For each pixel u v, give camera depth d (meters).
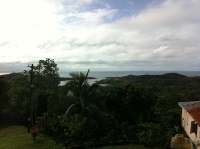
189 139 18.16
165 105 28.14
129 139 20.77
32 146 17.42
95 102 23.47
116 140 20.53
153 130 20.42
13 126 26.06
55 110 24.66
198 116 16.62
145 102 25.20
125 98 25.08
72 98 22.28
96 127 21.64
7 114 29.33
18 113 28.28
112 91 26.06
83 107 21.75
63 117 22.03
